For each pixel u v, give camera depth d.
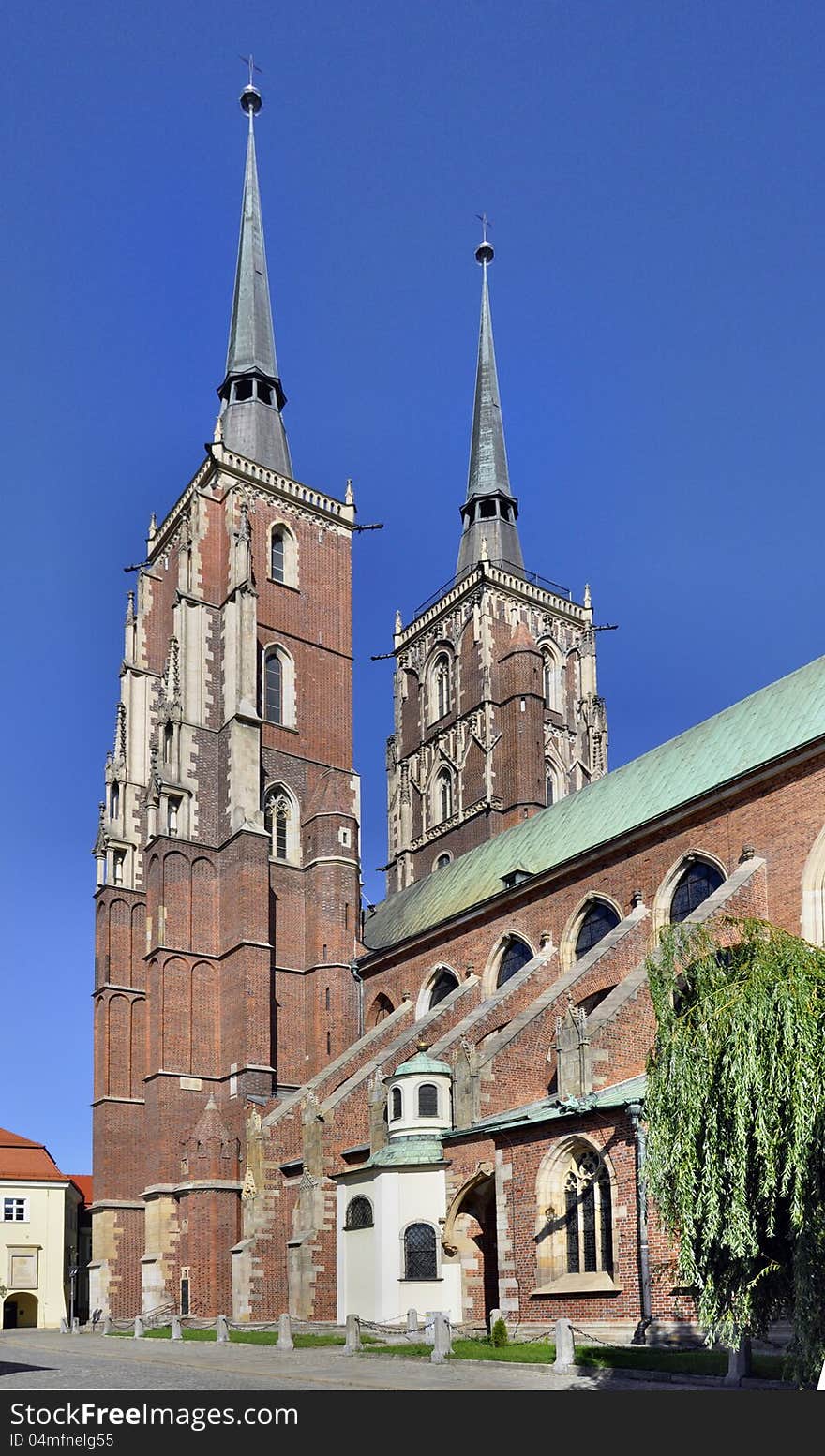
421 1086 51.88
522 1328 40.44
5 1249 92.56
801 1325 21.59
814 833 45.69
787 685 54.47
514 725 90.75
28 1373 35.47
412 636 103.31
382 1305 48.09
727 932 44.97
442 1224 47.62
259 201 96.44
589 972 50.69
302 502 84.12
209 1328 58.56
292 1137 61.84
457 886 72.31
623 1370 30.19
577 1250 39.88
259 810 72.38
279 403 90.81
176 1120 65.56
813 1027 22.61
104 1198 67.81
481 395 108.31
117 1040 71.38
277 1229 59.72
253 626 76.81
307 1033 70.62
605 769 96.00
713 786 49.50
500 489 103.38
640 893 53.19
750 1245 22.44
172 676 75.31
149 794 73.19
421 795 98.50
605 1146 38.88
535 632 96.44
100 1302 65.56
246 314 91.69
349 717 81.69
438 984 66.75
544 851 64.31
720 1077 23.53
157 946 68.50
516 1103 49.28
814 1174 21.98
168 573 83.88
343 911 72.62
